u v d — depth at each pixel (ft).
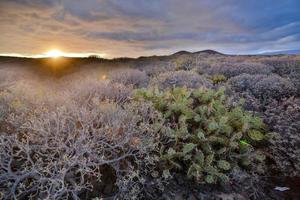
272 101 14.60
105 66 42.37
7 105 9.56
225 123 9.88
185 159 8.06
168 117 10.09
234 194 7.71
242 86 17.80
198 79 18.54
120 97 12.15
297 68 26.96
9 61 47.75
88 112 8.02
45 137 6.56
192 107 11.14
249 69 25.62
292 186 8.50
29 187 6.61
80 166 6.23
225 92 16.15
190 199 7.28
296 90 16.52
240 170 8.50
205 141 8.79
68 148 6.52
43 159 7.22
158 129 8.57
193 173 7.66
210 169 7.80
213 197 7.47
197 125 10.01
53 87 17.37
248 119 10.08
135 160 7.95
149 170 7.93
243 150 9.11
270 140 9.88
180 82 17.62
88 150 6.57
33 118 7.39
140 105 9.50
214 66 27.58
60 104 9.48
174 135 8.49
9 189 6.09
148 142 7.74
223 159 8.73
